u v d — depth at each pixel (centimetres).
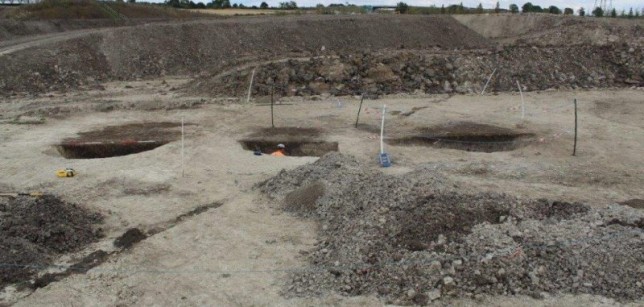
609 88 1988
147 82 2473
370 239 698
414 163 1119
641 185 976
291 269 685
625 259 638
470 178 1006
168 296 627
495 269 621
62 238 748
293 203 882
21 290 632
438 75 1956
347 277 640
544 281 614
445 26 4044
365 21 3809
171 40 3006
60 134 1401
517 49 2144
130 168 1093
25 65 2312
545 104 1712
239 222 833
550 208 781
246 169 1091
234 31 3291
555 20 3875
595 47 2216
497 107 1673
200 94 1956
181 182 1012
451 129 1405
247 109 1670
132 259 718
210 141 1306
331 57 2017
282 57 2217
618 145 1242
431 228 688
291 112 1620
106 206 896
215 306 606
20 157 1184
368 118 1535
